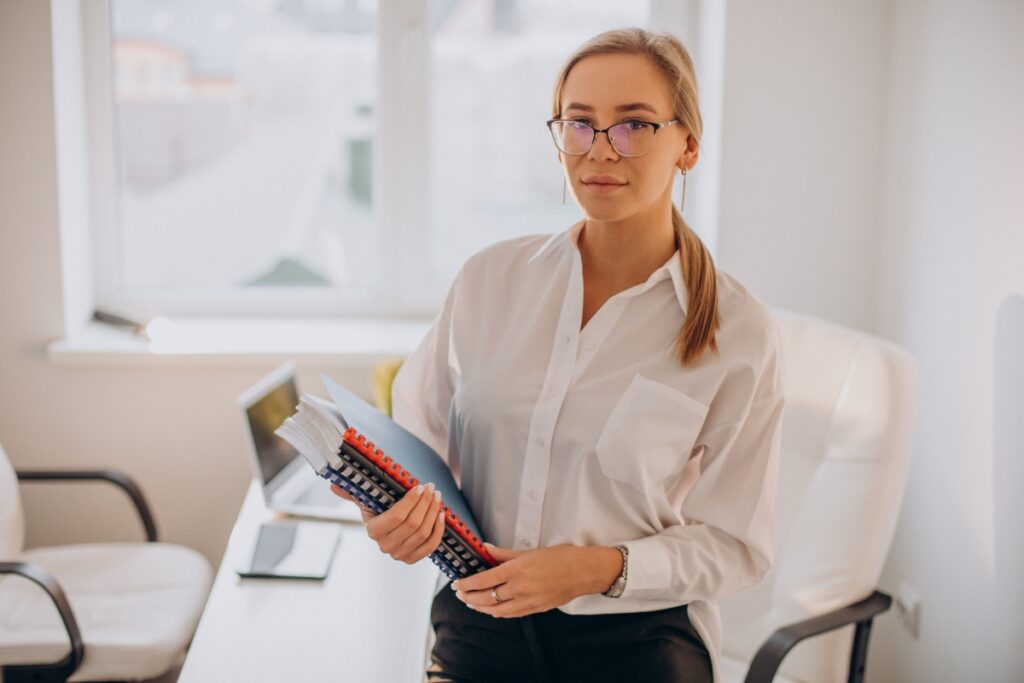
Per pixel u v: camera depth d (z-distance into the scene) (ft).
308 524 6.87
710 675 4.75
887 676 8.39
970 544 6.98
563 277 4.67
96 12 9.18
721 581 4.70
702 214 9.23
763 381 4.63
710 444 4.63
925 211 7.72
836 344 6.43
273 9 9.46
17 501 7.68
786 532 6.48
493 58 9.62
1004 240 6.51
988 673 6.75
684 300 4.50
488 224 9.92
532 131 9.76
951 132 7.29
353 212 9.89
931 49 7.61
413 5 9.41
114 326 9.43
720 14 8.54
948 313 7.32
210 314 9.85
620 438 4.47
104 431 9.02
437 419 5.28
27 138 8.54
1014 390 6.38
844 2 8.41
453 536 4.25
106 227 9.54
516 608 4.30
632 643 4.62
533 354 4.61
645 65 4.21
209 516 9.23
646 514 4.64
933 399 7.57
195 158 9.66
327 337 9.28
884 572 8.44
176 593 7.45
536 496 4.57
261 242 9.86
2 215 8.61
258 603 5.81
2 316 8.76
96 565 7.78
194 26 9.44
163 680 7.62
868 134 8.58
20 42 8.40
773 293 8.80
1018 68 6.34
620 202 4.26
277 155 9.73
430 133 9.68
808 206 8.68
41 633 6.69
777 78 8.52
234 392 9.03
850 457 6.16
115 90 9.47
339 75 9.62
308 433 4.12
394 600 5.91
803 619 6.17
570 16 9.55
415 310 9.98
